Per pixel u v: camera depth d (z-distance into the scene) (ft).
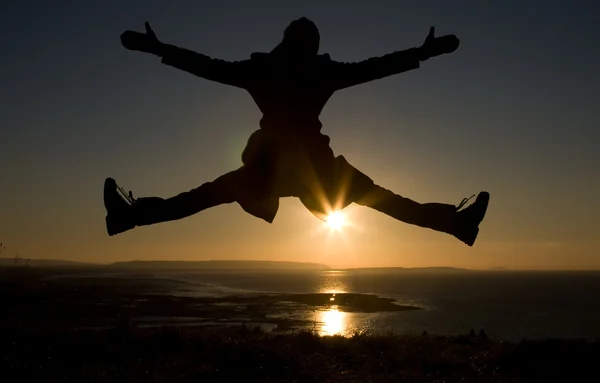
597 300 345.31
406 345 53.01
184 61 15.01
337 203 15.66
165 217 15.15
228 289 430.20
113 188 15.12
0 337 51.16
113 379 37.70
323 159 15.43
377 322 189.57
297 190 15.79
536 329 180.65
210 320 169.68
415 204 15.51
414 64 15.23
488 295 401.08
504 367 45.62
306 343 51.01
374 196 15.55
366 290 470.39
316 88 15.43
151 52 14.98
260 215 15.64
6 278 441.27
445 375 42.70
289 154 15.33
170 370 40.93
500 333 167.53
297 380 39.01
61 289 319.88
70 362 43.11
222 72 15.25
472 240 15.31
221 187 15.28
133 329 56.13
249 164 15.39
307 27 15.60
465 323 194.39
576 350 47.52
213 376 39.29
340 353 47.67
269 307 241.35
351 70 15.35
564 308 277.23
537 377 41.88
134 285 439.63
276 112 15.52
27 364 41.55
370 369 42.96
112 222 15.03
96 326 128.36
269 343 49.55
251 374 39.96
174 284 494.18
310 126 15.52
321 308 244.83
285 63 15.40
